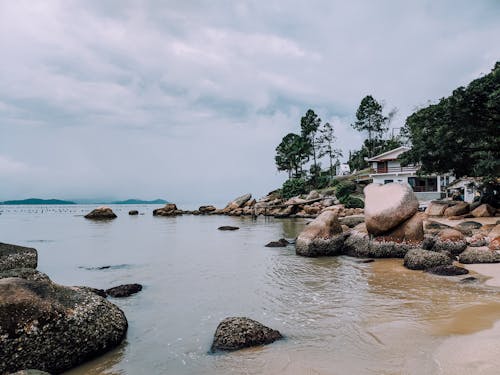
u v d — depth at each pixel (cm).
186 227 3666
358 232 1720
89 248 2094
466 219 2678
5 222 4912
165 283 1185
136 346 681
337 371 550
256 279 1226
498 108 2445
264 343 664
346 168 8800
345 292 1020
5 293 569
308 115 8594
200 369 584
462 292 959
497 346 586
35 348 556
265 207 5622
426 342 634
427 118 2975
